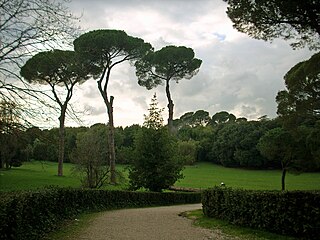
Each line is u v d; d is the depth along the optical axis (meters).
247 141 75.31
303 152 34.47
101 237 10.91
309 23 12.73
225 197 15.23
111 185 35.09
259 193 12.56
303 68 27.69
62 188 15.65
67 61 13.73
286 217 11.12
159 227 13.52
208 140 89.69
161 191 31.98
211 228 13.48
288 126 31.14
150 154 31.09
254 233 11.98
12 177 37.38
